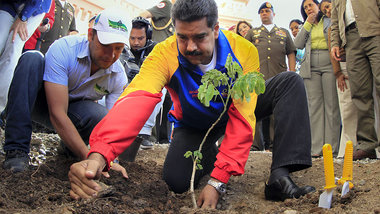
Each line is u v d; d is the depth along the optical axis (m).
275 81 2.61
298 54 6.85
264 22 5.80
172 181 2.72
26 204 2.04
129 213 1.93
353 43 4.27
